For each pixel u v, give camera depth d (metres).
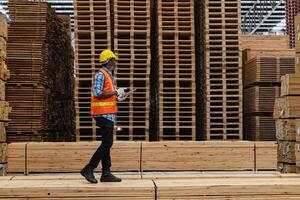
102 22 15.66
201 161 13.01
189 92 15.58
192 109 15.52
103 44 15.48
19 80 15.19
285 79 13.13
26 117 15.13
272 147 13.22
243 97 18.16
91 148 12.92
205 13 15.94
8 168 12.77
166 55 15.54
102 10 15.58
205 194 8.62
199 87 17.27
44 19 15.53
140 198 8.55
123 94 9.77
